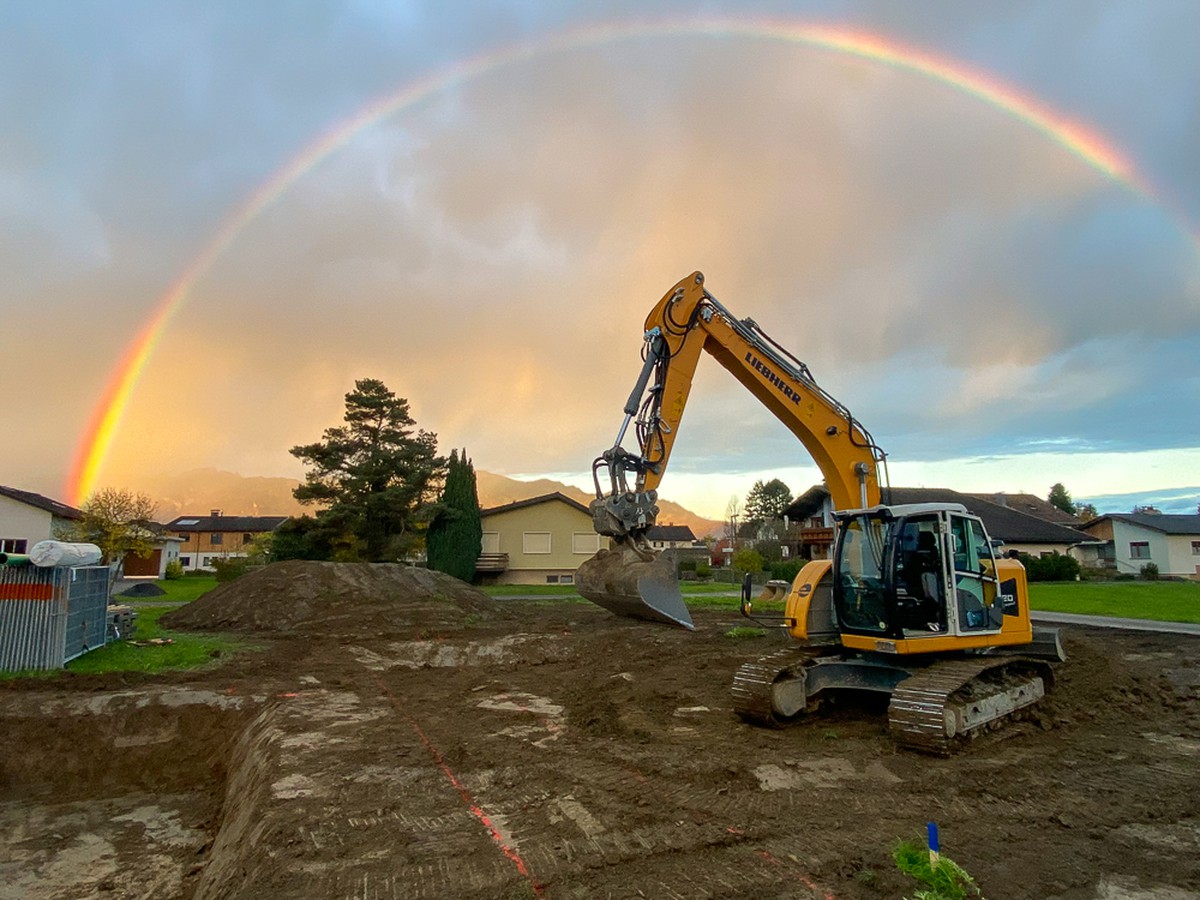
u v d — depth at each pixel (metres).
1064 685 10.54
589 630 19.02
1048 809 6.31
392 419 40.25
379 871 5.11
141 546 36.22
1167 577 45.19
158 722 10.87
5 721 10.41
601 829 5.82
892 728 7.92
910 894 4.70
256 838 5.94
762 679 8.96
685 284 13.98
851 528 9.67
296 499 39.00
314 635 18.12
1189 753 8.14
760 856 5.30
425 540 40.72
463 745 8.38
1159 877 5.02
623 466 14.85
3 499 39.53
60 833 8.59
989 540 9.68
